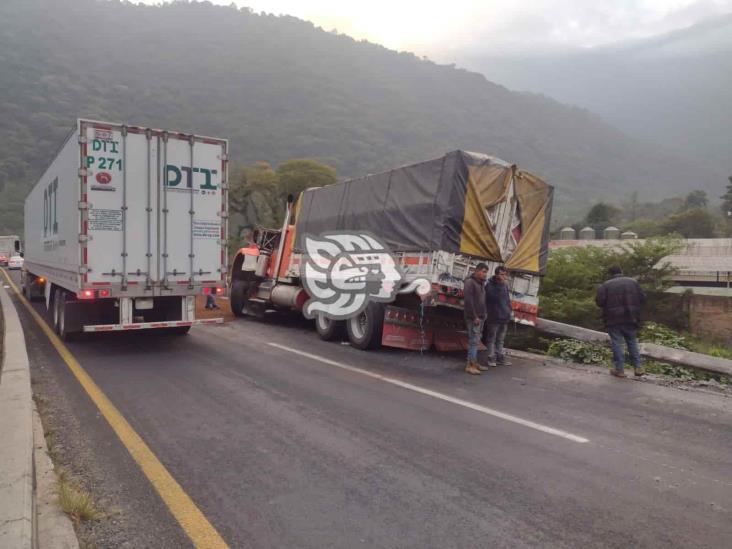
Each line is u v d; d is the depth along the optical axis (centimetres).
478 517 369
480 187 942
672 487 421
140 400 642
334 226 1184
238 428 546
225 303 1794
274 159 13525
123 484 416
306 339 1131
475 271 848
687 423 588
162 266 935
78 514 362
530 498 398
